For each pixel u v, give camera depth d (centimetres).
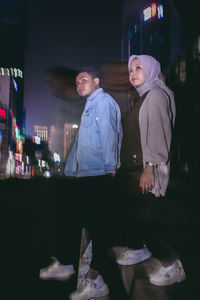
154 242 201
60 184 230
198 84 4119
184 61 4269
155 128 198
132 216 204
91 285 179
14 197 1001
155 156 196
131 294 180
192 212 633
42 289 192
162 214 598
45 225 447
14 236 368
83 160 203
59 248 222
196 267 239
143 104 208
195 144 3947
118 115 218
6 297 178
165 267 198
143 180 196
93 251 193
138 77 221
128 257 231
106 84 228
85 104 220
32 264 248
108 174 202
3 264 248
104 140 197
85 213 208
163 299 172
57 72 243
